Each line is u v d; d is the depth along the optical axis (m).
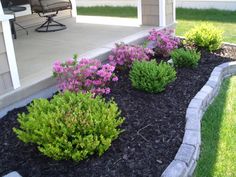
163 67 3.43
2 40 2.84
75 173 2.15
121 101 3.16
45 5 5.55
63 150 2.17
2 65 2.88
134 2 10.39
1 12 2.84
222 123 3.04
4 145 2.49
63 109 2.32
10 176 2.10
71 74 3.12
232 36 5.94
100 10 9.89
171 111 3.03
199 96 3.28
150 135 2.60
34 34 5.64
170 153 2.38
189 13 8.58
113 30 5.56
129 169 2.20
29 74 3.45
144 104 3.13
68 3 5.96
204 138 2.79
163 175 2.10
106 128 2.24
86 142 2.15
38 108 2.46
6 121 2.80
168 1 5.55
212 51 4.87
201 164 2.47
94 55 3.95
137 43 4.76
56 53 4.27
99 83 3.10
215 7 9.02
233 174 2.36
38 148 2.23
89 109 2.33
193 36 4.96
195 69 4.14
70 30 5.81
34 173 2.17
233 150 2.63
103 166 2.21
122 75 3.80
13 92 2.96
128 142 2.49
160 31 4.76
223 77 4.17
